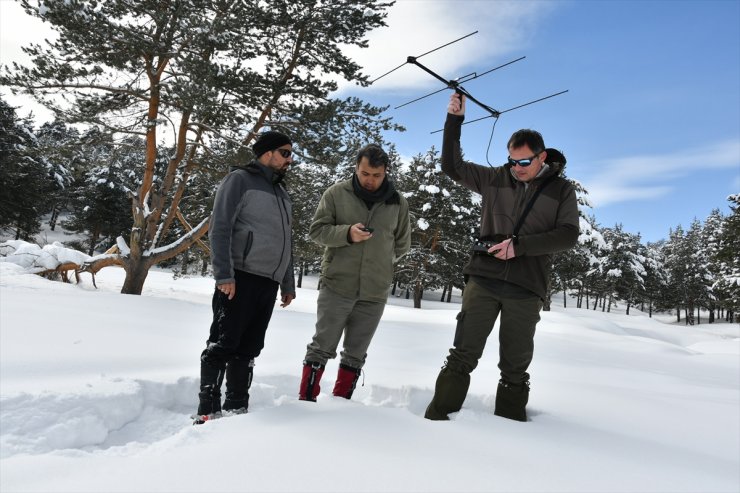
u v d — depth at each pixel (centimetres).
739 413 303
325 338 284
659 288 5800
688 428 257
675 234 7406
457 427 204
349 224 287
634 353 843
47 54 1042
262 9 1062
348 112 1148
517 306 239
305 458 154
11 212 2738
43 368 296
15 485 132
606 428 240
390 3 1127
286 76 1202
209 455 154
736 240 2270
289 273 287
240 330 243
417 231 2797
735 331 3581
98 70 1066
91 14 952
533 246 227
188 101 959
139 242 1162
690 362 777
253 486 133
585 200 2558
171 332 520
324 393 334
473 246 253
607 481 158
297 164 1198
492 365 484
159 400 268
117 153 1252
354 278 284
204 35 945
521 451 180
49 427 199
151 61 1079
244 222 251
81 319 514
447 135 266
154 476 138
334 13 1102
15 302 583
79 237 4334
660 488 156
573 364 569
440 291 5278
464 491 138
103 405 225
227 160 1087
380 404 306
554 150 251
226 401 246
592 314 3123
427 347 615
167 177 1173
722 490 160
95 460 154
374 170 279
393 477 144
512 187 253
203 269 1714
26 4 922
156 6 1010
